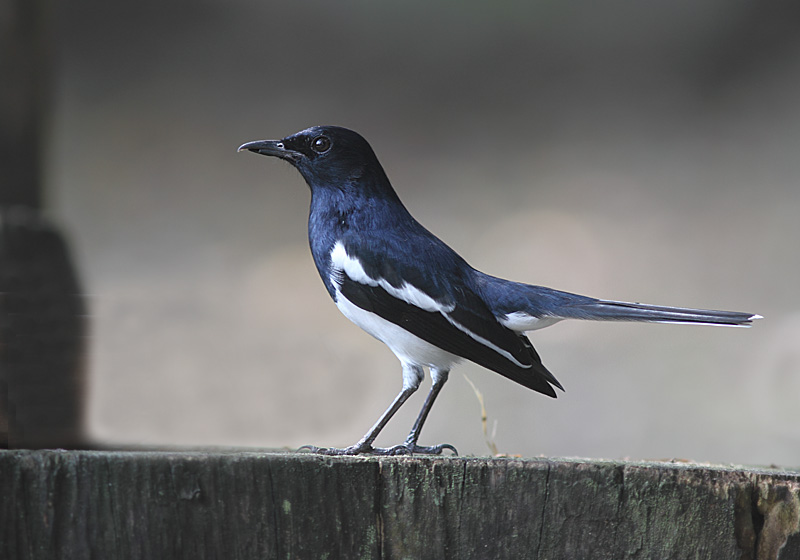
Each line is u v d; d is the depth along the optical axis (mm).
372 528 4859
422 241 6371
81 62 30922
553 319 6238
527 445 12766
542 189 24812
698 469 5016
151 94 30250
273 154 6562
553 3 32094
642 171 25625
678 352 15438
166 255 21125
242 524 4680
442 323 6172
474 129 29141
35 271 7730
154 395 10180
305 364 13312
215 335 13688
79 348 7746
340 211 6469
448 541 4906
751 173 25250
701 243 21219
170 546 4582
